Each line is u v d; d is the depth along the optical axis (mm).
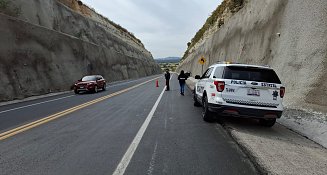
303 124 7848
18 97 18453
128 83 37375
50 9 35906
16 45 20922
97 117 9984
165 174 4574
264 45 18406
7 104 15172
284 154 5676
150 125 8539
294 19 13734
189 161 5215
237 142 6598
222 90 8156
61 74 27234
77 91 22031
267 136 7262
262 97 7980
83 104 13977
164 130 7848
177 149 5988
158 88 25625
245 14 27000
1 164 5027
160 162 5152
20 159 5297
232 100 8078
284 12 15758
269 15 18750
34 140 6703
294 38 13125
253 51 21062
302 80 10930
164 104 13742
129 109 11984
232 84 8086
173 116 10219
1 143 6441
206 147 6160
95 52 43219
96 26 54531
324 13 10828
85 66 36688
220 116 10141
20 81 19641
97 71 41906
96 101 15281
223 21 43906
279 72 13891
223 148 6090
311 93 9695
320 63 10047
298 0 13750
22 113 11242
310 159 5410
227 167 4910
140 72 78625
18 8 26109
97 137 7004
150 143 6457
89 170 4734
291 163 5137
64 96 19641
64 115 10453
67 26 40281
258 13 22000
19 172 4641
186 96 17922
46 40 26375
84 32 45875
